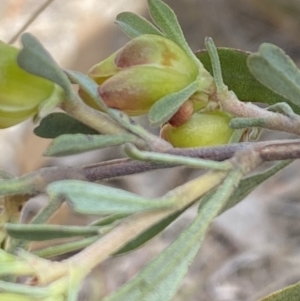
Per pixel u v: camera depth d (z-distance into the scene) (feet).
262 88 0.39
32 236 0.29
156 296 0.29
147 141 0.33
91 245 0.29
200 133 0.35
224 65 0.39
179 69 0.34
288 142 0.33
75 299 0.28
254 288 0.94
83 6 1.24
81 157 1.03
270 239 0.98
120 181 1.05
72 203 0.29
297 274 0.94
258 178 0.37
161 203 0.30
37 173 0.32
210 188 0.31
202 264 0.98
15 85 0.32
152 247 0.98
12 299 0.27
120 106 0.33
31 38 0.30
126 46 0.34
